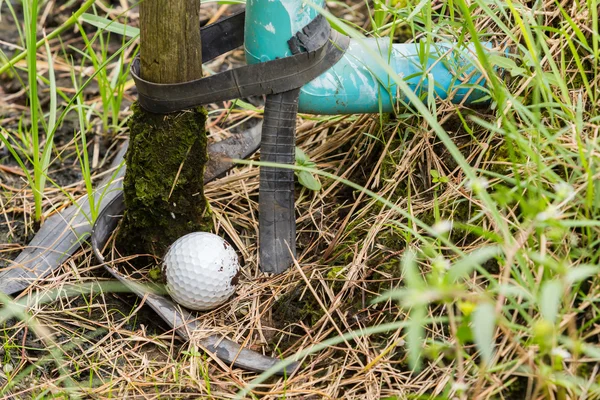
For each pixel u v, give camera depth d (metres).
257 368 0.92
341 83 0.95
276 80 0.93
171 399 0.90
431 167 0.97
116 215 0.99
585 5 0.97
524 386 0.86
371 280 0.94
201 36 0.96
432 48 0.98
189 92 0.93
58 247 0.99
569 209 0.89
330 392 0.90
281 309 0.95
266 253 0.97
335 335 0.93
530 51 0.89
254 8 0.93
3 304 0.95
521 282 0.86
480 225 0.93
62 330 0.94
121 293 0.97
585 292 0.88
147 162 0.95
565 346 0.86
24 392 0.90
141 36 0.92
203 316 0.95
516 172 0.87
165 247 0.98
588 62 0.96
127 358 0.93
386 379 0.90
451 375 0.88
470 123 0.97
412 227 0.94
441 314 0.91
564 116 0.92
